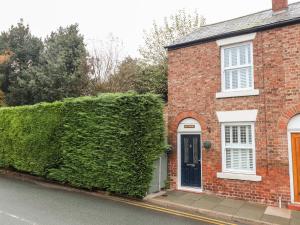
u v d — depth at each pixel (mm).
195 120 11773
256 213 8836
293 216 8602
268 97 10094
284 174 9602
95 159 11367
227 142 10961
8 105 26547
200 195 10922
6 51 27406
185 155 12008
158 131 10898
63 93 24547
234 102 10766
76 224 7340
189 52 12133
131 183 10430
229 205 9641
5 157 15250
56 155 12773
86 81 24656
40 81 24781
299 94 9547
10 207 8758
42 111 13523
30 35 29938
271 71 10125
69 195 10859
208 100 11406
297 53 9695
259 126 10180
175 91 12367
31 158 13656
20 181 13547
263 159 10008
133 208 9297
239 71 10953
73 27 27766
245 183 10281
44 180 13750
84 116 11961
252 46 10609
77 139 12078
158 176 11648
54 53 26359
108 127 11141
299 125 9516
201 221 8211
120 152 10750
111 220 7824
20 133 14336
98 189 11773
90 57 25469
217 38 11336
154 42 23312
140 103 10648
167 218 8305
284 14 10984
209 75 11477
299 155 9469
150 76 21047
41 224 7230
